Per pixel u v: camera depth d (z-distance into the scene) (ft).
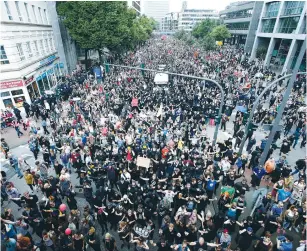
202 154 43.78
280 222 28.73
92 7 108.68
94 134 51.65
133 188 32.40
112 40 118.11
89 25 110.52
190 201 30.27
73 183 43.27
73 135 51.37
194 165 39.06
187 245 24.82
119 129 54.34
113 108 70.03
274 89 86.02
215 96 76.07
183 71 113.09
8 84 73.41
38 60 90.63
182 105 67.72
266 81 100.01
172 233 26.09
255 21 199.72
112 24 116.98
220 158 42.68
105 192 32.40
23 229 27.73
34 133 58.08
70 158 45.27
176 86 89.40
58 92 84.48
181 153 44.32
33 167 48.75
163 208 30.76
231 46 253.65
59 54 117.91
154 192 31.73
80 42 116.47
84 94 84.02
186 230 26.35
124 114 67.97
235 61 149.59
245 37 229.04
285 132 61.05
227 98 76.07
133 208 31.24
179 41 328.70
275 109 67.21
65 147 45.34
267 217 29.89
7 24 69.62
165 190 32.40
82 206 37.50
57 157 50.90
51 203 31.01
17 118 68.90
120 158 41.91
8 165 48.65
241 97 76.02
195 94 76.84
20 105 78.02
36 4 95.25
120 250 29.89
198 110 66.80
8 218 29.27
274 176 40.34
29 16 88.22
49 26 108.37
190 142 49.78
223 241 25.63
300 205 33.17
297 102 69.41
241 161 41.83
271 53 145.07
